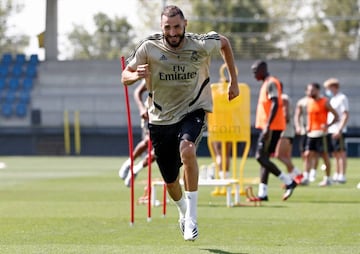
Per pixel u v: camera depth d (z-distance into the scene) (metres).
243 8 154.12
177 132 20.30
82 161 77.56
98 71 96.81
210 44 19.95
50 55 97.81
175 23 19.30
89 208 30.69
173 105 20.25
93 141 93.88
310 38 132.50
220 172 40.44
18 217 27.45
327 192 39.59
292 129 41.31
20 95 95.69
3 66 97.12
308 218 27.06
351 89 96.06
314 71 97.06
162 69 19.94
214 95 35.84
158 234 22.73
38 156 92.44
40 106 95.50
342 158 46.91
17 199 35.12
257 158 33.53
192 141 19.56
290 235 22.58
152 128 20.53
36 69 97.06
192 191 19.45
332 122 45.59
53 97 95.50
